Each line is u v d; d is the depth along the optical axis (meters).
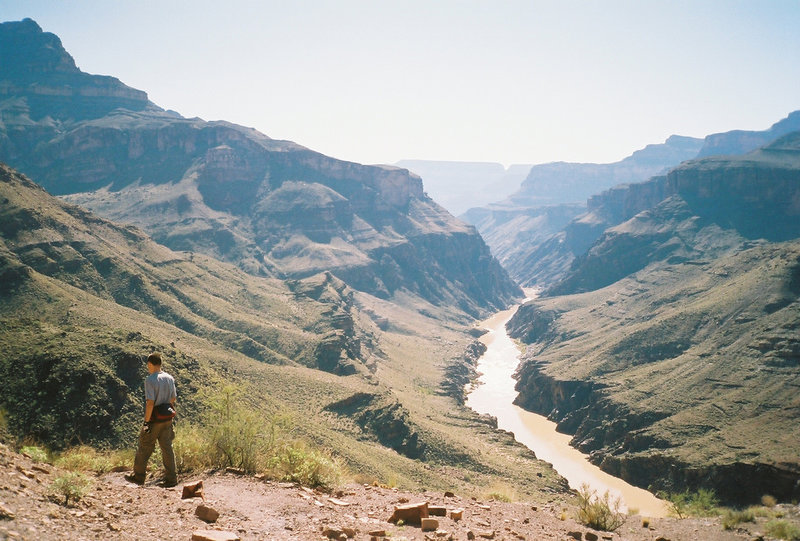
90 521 10.84
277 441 19.56
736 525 20.05
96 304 121.69
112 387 64.50
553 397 177.75
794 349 135.12
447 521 15.16
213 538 10.95
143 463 15.06
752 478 96.69
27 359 63.75
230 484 16.00
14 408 58.62
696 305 184.62
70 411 59.34
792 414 114.50
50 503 10.95
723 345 155.62
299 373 127.12
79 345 68.38
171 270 185.25
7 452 13.51
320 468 18.56
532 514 18.89
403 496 17.95
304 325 188.75
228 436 18.70
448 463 108.00
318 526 13.19
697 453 109.94
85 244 156.12
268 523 12.98
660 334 178.25
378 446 103.75
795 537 18.23
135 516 11.91
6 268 112.94
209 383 80.69
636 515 21.92
